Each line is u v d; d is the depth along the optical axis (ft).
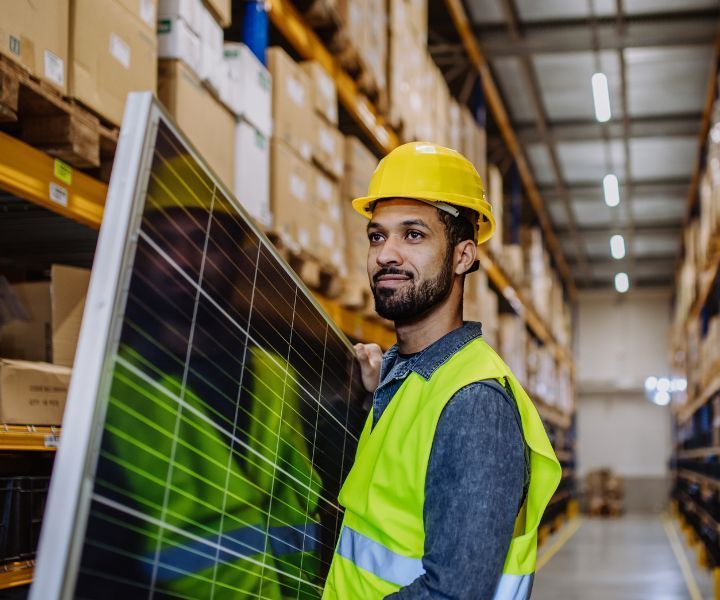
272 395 5.77
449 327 6.04
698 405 39.65
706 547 37.35
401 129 19.19
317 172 13.74
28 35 6.83
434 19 33.14
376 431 5.96
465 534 4.93
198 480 4.73
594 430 80.79
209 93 10.15
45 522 3.65
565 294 76.18
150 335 4.25
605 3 32.22
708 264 30.27
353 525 5.78
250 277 5.57
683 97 40.09
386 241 6.01
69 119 7.50
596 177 51.42
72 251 10.59
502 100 40.96
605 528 61.31
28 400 7.36
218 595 4.96
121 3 8.28
